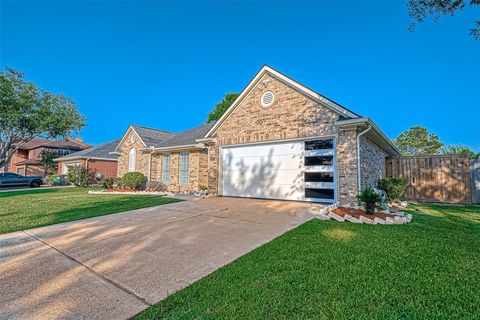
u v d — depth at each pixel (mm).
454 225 6145
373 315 2471
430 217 7223
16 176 23047
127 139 20516
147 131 20453
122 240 5047
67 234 5512
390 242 4648
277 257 3971
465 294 2842
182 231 5676
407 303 2676
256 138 10773
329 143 9078
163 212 7996
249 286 3078
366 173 9195
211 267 3727
